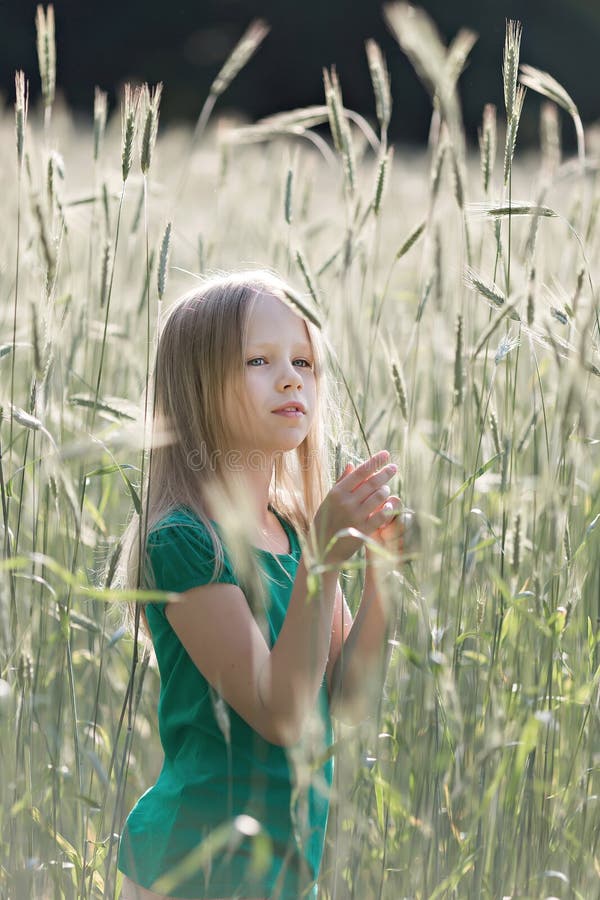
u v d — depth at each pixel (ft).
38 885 11.81
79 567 14.32
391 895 11.77
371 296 15.33
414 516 9.76
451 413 11.94
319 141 16.02
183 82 134.51
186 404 10.73
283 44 136.46
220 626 9.89
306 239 18.34
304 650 9.49
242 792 10.11
